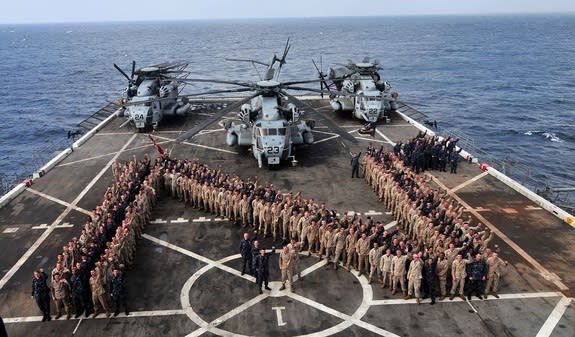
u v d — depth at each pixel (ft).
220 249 78.54
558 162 173.78
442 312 61.36
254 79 361.71
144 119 142.72
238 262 74.43
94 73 432.66
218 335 57.31
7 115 261.65
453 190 101.60
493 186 103.86
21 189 104.22
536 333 57.11
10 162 185.68
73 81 383.24
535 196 95.35
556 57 501.15
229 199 87.56
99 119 167.73
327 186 105.09
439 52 578.66
